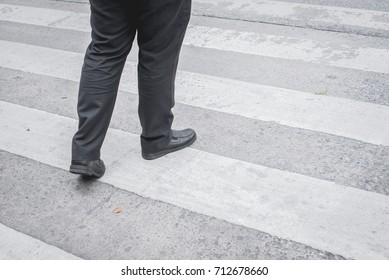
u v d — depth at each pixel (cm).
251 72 392
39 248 235
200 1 544
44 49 471
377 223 237
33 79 413
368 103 338
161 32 236
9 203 267
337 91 356
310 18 478
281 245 228
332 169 277
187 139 302
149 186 271
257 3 526
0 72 431
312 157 288
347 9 492
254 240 232
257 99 353
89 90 247
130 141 313
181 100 359
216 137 313
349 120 321
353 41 426
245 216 246
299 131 313
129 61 430
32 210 261
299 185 265
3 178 288
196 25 485
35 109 364
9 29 530
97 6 231
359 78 370
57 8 579
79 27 519
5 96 388
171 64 253
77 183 277
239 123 327
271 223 240
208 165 285
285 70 390
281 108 340
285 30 458
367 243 226
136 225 245
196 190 265
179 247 231
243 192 262
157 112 267
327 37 437
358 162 282
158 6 227
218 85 377
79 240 238
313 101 345
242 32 462
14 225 251
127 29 241
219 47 438
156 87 255
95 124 254
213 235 236
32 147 316
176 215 249
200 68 405
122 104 360
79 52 461
